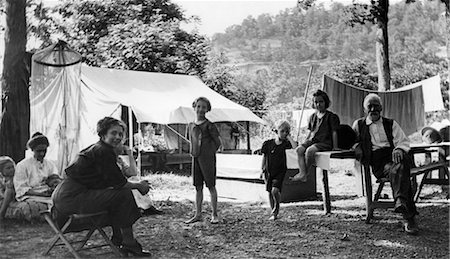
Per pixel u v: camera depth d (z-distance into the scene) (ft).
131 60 53.78
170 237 17.71
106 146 14.35
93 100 36.99
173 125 46.42
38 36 42.63
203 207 24.35
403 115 36.65
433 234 18.16
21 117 22.09
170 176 37.11
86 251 15.55
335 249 16.34
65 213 14.10
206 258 15.20
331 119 21.34
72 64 22.17
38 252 15.05
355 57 98.17
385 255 15.62
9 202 18.61
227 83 64.80
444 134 29.55
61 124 21.68
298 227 19.53
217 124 50.39
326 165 20.25
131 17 58.39
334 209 23.43
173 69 56.08
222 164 28.78
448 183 24.44
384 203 19.79
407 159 18.19
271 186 20.84
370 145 19.43
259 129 62.69
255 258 15.28
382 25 46.42
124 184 14.48
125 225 14.57
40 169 19.36
